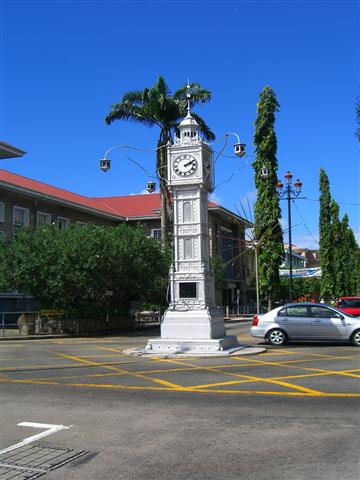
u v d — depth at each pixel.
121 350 18.53
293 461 5.64
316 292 70.75
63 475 5.34
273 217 36.62
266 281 37.00
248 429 6.98
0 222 36.38
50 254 27.73
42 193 39.44
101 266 27.91
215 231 55.62
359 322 18.27
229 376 11.61
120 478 5.24
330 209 48.50
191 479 5.17
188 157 17.70
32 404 8.81
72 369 13.20
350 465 5.48
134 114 34.31
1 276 27.81
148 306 38.94
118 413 8.06
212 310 17.23
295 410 8.07
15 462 5.77
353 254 58.53
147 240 31.42
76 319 28.42
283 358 14.82
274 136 37.25
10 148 31.97
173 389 10.09
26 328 27.84
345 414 7.76
